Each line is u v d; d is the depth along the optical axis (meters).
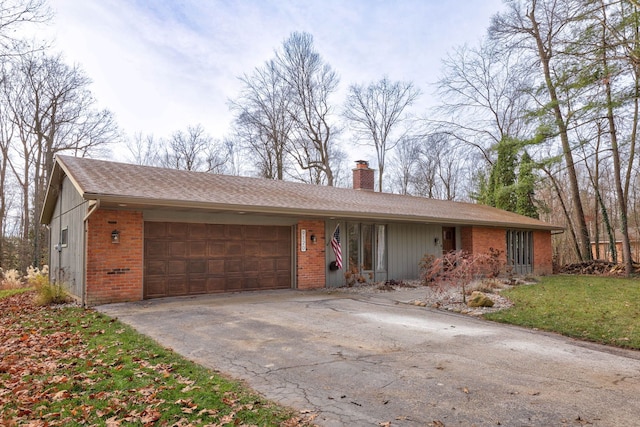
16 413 3.52
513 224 17.75
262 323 7.39
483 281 12.98
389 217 13.23
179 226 10.62
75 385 4.17
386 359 5.32
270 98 29.38
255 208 10.34
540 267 20.02
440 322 7.87
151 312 8.32
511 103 25.36
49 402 3.78
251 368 4.87
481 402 3.94
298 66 29.33
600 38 10.77
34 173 24.69
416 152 35.28
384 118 31.53
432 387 4.32
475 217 16.97
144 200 8.66
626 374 4.91
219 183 12.69
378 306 9.60
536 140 18.06
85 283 9.18
